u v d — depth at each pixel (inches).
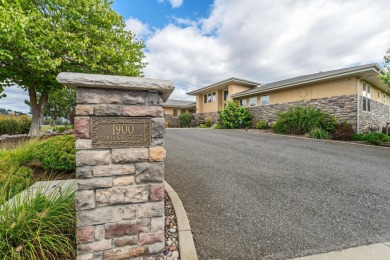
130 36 358.0
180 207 106.4
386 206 115.1
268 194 131.3
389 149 278.1
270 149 281.1
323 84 428.1
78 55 243.3
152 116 72.0
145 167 71.1
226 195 129.2
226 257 74.3
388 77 306.7
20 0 221.6
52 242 67.0
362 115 389.7
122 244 69.5
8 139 307.4
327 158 228.2
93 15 284.4
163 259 72.3
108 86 65.8
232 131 533.0
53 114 798.5
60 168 146.6
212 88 804.0
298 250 78.1
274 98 551.8
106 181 67.2
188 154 249.8
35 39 207.3
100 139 66.7
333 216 104.2
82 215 65.4
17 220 68.3
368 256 74.0
